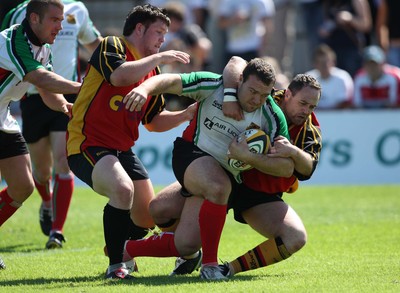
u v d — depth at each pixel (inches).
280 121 832.9
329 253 1035.3
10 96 932.6
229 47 2299.5
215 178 820.0
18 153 953.5
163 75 820.6
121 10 2699.3
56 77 888.3
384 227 1277.1
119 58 836.0
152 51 879.7
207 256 834.2
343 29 2267.5
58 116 1165.1
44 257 1016.9
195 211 864.3
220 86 837.8
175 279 832.9
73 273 891.4
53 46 1168.8
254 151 808.9
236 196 873.5
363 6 2278.5
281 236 847.1
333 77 2078.0
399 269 893.8
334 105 2071.9
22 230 1274.6
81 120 863.1
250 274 882.1
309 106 836.6
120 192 821.2
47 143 1193.4
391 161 1932.8
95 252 1064.8
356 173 1945.1
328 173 1957.4
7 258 1010.1
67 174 1143.0
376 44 2352.4
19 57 885.2
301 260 980.6
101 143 862.5
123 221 831.1
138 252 883.4
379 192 1749.5
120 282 810.2
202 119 848.9
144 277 852.6
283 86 1972.2
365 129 1950.1
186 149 858.1
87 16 1213.7
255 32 2276.1
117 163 839.1
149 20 869.2
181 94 836.0
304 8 2324.1
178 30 2130.9
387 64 2347.4
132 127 885.8
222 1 2329.0
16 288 786.8
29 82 893.2
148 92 794.2
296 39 2514.8
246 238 1181.7
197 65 2100.1
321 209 1505.9
